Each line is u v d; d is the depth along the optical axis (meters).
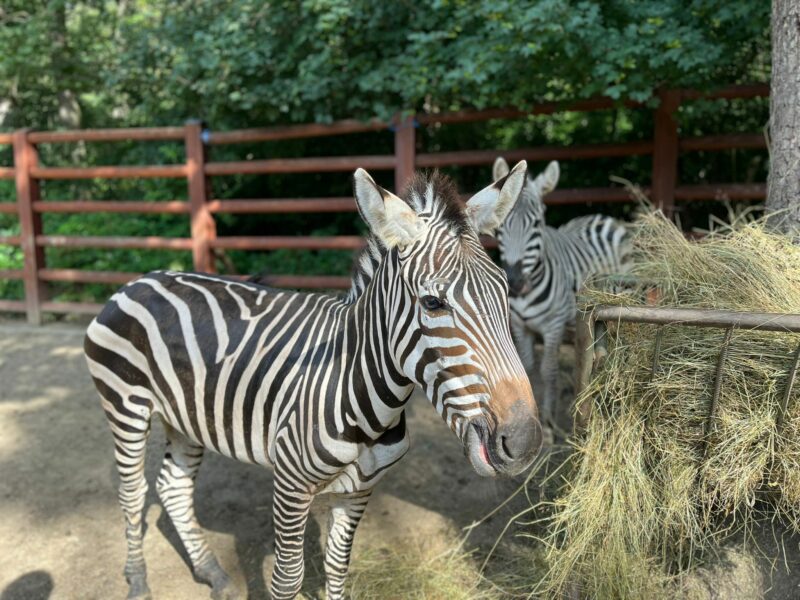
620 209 7.28
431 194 1.99
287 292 2.67
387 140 7.82
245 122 7.01
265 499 3.67
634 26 4.66
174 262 7.56
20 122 12.33
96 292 7.43
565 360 5.48
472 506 3.54
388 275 2.08
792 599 2.32
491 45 4.94
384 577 2.97
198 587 2.98
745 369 2.21
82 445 4.25
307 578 3.00
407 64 5.59
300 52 6.06
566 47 4.64
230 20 6.03
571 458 2.54
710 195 5.60
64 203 6.83
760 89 5.20
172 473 2.92
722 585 2.39
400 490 3.72
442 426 4.52
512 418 1.75
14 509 3.55
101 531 3.37
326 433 2.19
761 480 2.30
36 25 8.80
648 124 7.13
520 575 2.94
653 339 2.29
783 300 2.38
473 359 1.80
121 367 2.68
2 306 7.10
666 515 2.31
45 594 2.93
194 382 2.52
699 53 4.51
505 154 6.04
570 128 8.17
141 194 9.18
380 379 2.11
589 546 2.38
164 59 6.74
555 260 4.55
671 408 2.27
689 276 2.59
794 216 2.87
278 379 2.34
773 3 2.92
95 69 9.91
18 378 5.40
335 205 6.40
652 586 2.40
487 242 6.22
